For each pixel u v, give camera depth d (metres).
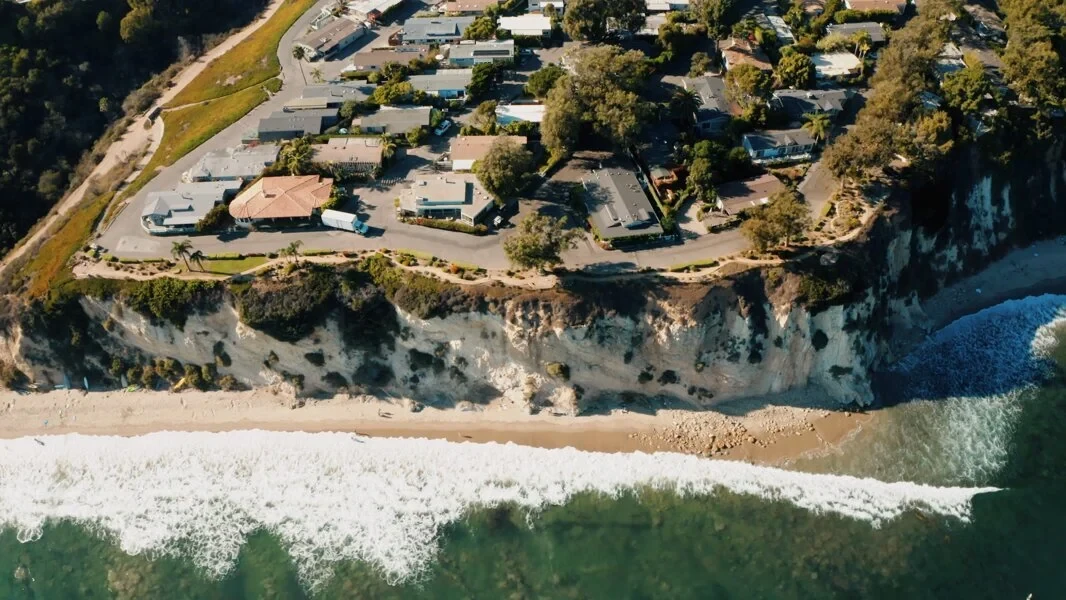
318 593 91.56
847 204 120.06
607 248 115.06
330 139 134.00
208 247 117.19
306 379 113.50
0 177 139.25
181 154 136.50
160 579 93.38
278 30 167.50
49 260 117.69
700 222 119.75
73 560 96.00
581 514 99.19
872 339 114.06
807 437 108.38
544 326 106.62
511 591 91.50
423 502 100.62
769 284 109.44
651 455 106.31
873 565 92.69
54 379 115.94
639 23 154.25
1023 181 139.12
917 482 102.00
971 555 93.38
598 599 90.50
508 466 104.81
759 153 129.00
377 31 167.12
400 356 112.00
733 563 93.62
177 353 113.69
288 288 108.69
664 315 107.12
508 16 164.25
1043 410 110.25
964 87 133.75
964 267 132.00
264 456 106.75
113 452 108.19
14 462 107.38
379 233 118.38
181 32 172.75
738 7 168.75
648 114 127.81
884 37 154.50
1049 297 129.12
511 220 120.44
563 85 130.00
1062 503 98.75
